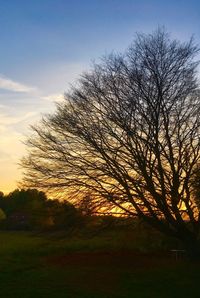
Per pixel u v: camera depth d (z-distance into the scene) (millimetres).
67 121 29516
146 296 20500
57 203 30250
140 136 28578
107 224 30016
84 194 29047
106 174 28531
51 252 37875
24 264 31719
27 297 20422
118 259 32281
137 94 29141
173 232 29797
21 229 62969
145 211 29172
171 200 28969
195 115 29562
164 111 28969
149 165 28453
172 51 30000
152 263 30016
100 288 22375
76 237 30344
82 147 29375
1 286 23312
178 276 25281
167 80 29359
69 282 24125
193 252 30031
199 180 29234
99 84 29984
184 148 29031
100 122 29109
